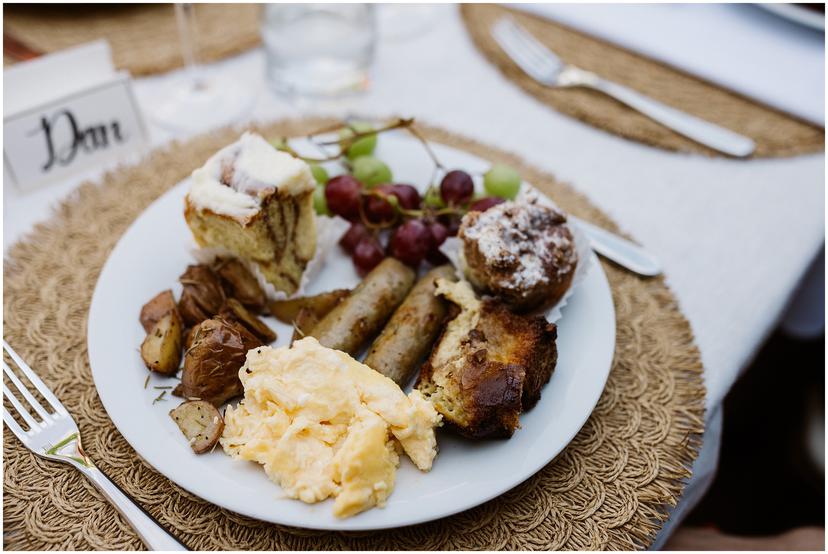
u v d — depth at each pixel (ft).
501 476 1.22
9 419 1.27
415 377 1.38
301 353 1.29
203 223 1.45
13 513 1.20
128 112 1.70
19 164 1.60
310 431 1.24
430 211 1.52
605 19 2.10
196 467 1.21
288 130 1.79
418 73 2.01
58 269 1.50
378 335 1.43
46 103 1.60
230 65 1.99
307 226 1.52
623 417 1.34
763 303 1.53
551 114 1.92
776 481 2.00
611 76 1.97
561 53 2.03
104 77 1.69
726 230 1.66
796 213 1.69
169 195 1.59
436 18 2.18
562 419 1.28
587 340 1.39
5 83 1.59
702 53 2.00
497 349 1.31
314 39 1.88
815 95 1.90
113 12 2.04
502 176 1.57
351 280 1.55
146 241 1.51
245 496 1.18
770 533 1.91
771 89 1.90
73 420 1.28
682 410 1.35
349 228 1.57
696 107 1.90
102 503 1.22
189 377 1.28
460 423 1.24
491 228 1.42
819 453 2.04
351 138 1.56
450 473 1.22
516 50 2.03
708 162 1.80
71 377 1.34
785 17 2.01
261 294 1.45
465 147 1.78
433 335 1.39
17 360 1.34
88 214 1.59
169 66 1.92
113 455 1.25
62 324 1.41
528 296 1.39
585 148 1.84
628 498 1.25
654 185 1.75
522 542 1.20
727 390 1.41
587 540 1.21
